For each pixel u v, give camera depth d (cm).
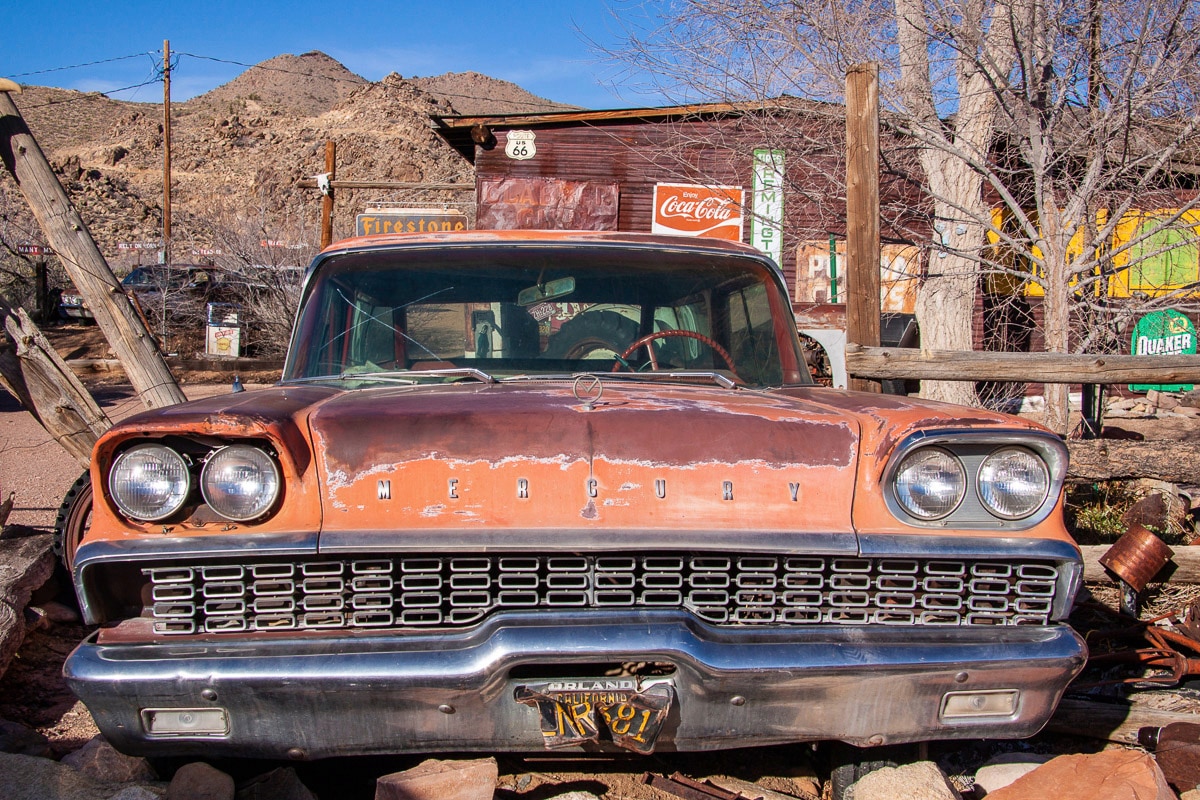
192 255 2775
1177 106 689
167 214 2955
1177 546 479
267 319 2108
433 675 227
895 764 274
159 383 538
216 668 227
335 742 235
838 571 245
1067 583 248
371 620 241
